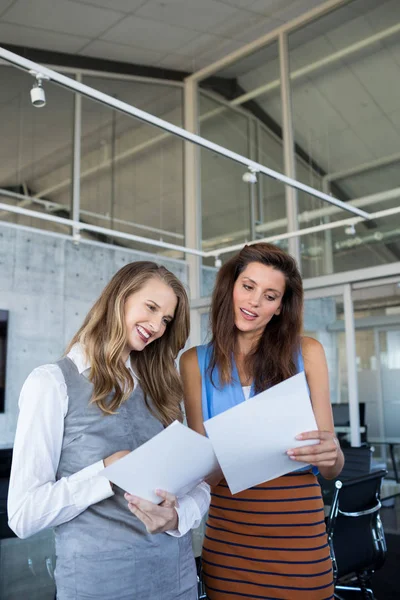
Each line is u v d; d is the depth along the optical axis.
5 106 6.89
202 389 1.70
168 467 1.23
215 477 1.54
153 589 1.28
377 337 6.36
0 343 6.28
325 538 1.59
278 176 4.16
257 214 7.68
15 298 6.48
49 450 1.26
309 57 7.38
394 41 6.70
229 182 8.09
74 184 7.29
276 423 1.38
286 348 1.68
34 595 2.54
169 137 8.52
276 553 1.54
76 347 1.39
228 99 8.27
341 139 7.00
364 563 2.75
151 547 1.30
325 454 1.43
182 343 1.52
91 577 1.24
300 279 1.71
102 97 3.07
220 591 1.60
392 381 6.23
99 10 6.39
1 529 3.69
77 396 1.31
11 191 6.75
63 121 7.35
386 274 6.16
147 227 7.99
